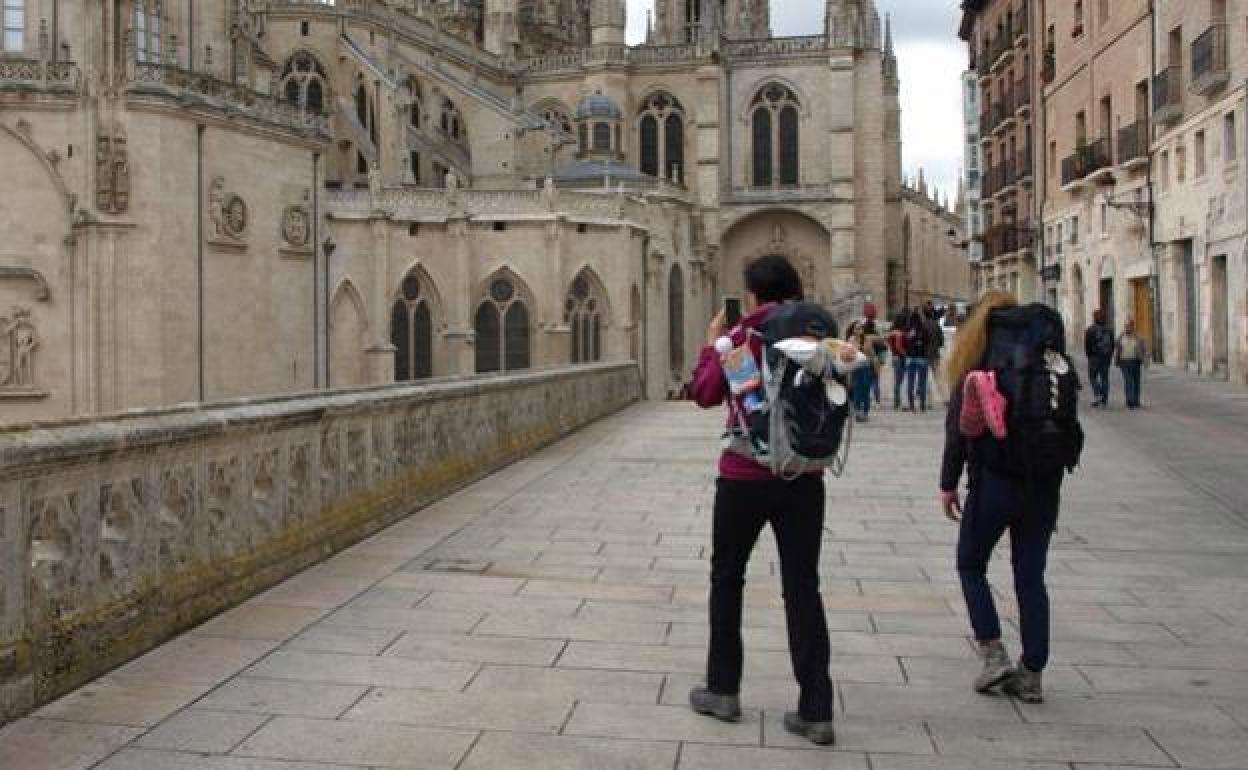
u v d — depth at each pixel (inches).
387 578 455.2
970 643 370.6
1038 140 2409.0
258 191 2020.2
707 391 301.4
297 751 273.0
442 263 2561.5
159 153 1804.9
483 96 3307.1
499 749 275.7
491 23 3951.8
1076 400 320.8
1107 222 1950.1
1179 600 428.1
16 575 295.3
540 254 2600.9
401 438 613.9
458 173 3228.3
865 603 423.5
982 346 327.0
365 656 350.0
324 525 496.7
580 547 521.3
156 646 357.4
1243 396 1273.4
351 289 2468.0
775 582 454.6
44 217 1785.2
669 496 678.5
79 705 303.7
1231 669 343.0
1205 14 1486.2
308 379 2159.2
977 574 328.2
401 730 287.6
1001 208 2893.7
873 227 3587.6
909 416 1249.4
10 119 1766.7
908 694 320.5
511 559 494.3
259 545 436.1
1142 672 340.2
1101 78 1980.8
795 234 3636.8
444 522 586.2
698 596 427.8
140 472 355.9
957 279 5974.4
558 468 812.0
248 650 354.9
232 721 292.8
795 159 3607.3
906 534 561.9
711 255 3553.2
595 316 2723.9
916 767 268.2
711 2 3629.4
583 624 387.9
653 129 3703.3
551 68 3772.1
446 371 2556.6
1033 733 289.9
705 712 300.5
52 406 1792.6
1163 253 1701.5
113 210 1779.0
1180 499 664.4
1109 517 606.9
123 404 1788.9
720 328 306.8
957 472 334.6
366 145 2869.1
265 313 2039.9
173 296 1829.5
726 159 3644.2
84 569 326.3
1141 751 277.6
